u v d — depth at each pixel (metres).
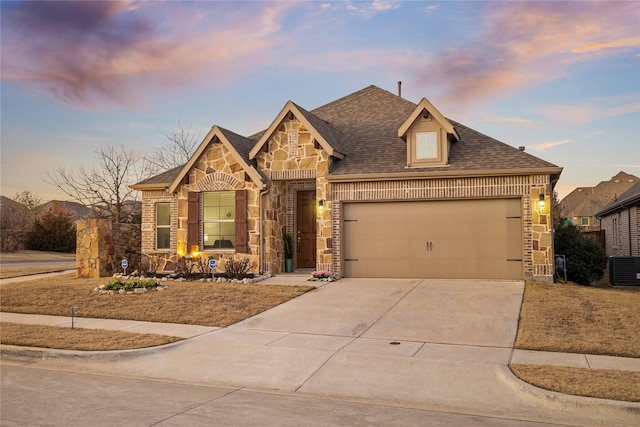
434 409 6.39
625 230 27.52
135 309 12.45
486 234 15.68
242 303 12.88
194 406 6.32
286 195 18.75
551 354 8.64
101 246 18.73
